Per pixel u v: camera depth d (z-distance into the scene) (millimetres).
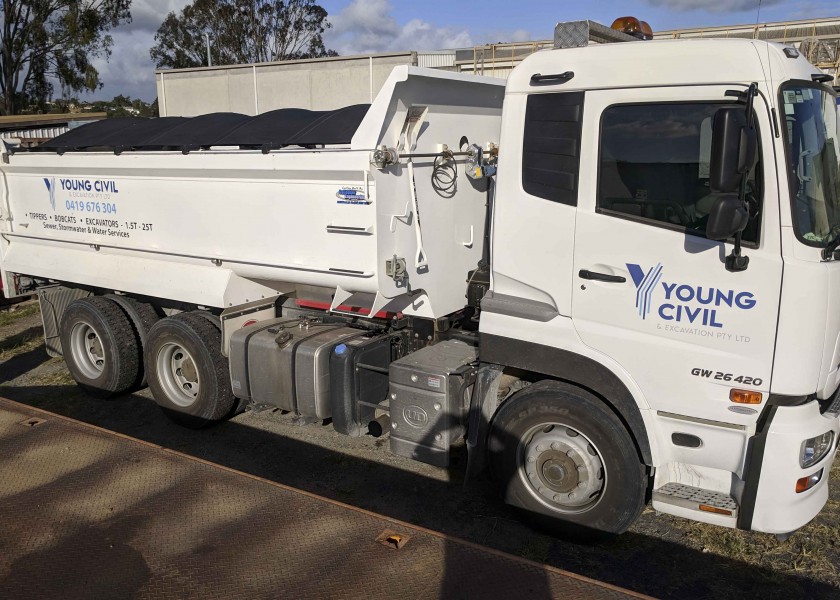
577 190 3611
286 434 5703
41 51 36500
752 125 3002
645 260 3465
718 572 3842
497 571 2760
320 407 4785
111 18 37000
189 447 5469
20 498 3326
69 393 6672
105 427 5875
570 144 3598
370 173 4125
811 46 8008
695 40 3285
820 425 3326
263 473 5035
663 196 3404
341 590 2652
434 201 4648
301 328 5129
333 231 4406
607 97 3469
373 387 4793
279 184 4613
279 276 4855
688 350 3424
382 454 5324
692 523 4332
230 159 4754
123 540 2982
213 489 3396
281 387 4930
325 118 4863
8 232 6680
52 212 6250
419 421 4324
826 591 3670
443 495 4715
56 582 2719
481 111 5062
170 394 5707
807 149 3264
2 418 4242
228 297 5184
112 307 6133
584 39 3691
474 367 4352
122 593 2652
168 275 5539
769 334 3219
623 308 3562
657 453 3639
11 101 36312
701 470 3594
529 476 4059
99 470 3588
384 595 2623
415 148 4434
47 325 6824
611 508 3768
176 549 2918
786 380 3213
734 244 3203
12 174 6500
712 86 3211
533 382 4152
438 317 4793
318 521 3119
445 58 19891
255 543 2957
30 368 7457
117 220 5734
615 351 3633
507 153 3811
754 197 3176
